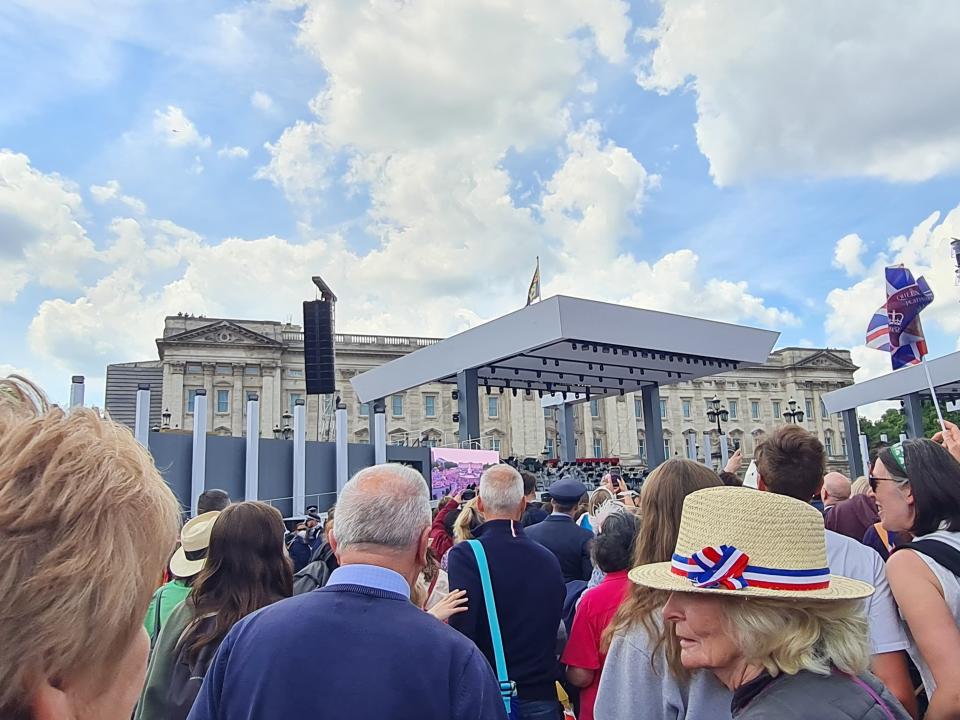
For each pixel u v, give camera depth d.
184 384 60.94
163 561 1.02
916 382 31.08
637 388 34.41
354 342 65.38
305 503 28.34
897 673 2.79
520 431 64.44
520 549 3.70
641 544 2.84
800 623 1.74
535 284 36.09
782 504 1.84
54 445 0.94
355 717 2.02
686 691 2.29
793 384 77.44
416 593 3.26
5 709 0.84
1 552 0.84
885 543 4.45
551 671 3.60
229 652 2.26
